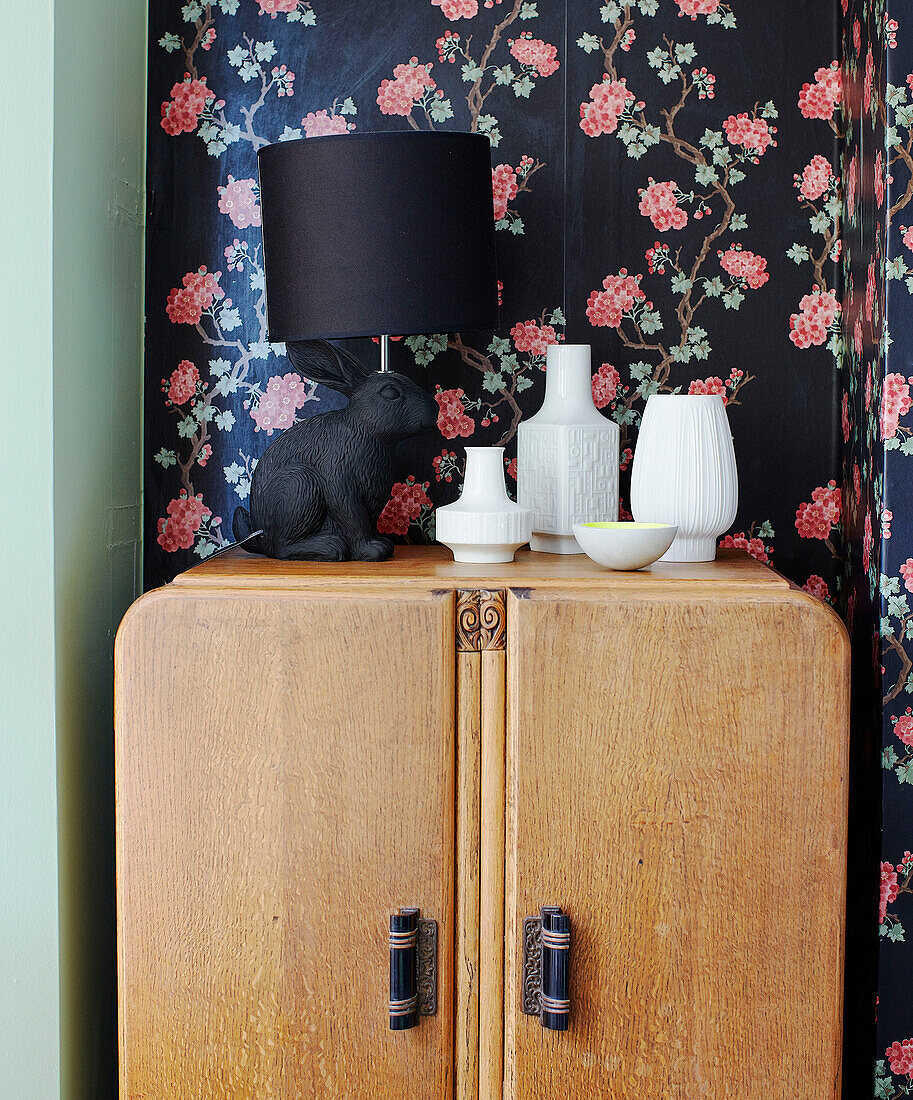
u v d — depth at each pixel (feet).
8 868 4.49
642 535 4.25
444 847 4.02
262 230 5.05
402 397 4.74
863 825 5.09
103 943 5.15
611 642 3.98
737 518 5.74
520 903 4.01
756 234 5.68
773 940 4.01
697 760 3.99
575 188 5.67
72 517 4.70
